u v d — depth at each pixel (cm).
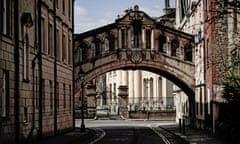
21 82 2991
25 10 3102
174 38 5259
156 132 4722
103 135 4269
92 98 8375
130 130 5112
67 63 4609
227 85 3097
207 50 4319
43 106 3575
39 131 3444
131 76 9431
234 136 2830
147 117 8056
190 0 5591
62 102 4338
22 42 3023
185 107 5941
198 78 4966
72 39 4928
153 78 8575
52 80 3891
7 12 2791
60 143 3203
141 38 5269
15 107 2877
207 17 4069
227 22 3859
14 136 2853
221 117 3594
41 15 3509
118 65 5238
